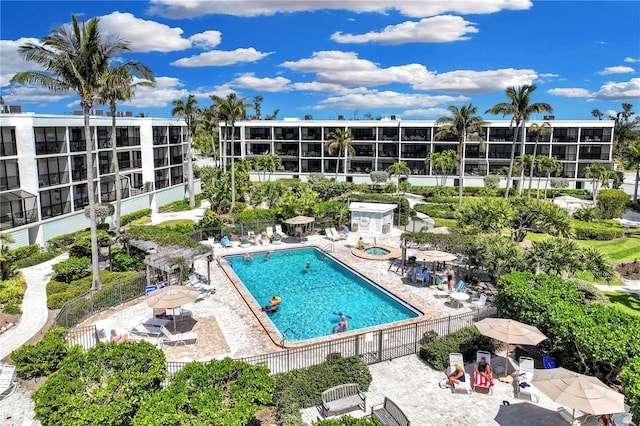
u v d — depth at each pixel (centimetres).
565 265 2412
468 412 1599
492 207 3064
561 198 6494
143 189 5641
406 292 2809
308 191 4675
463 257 3186
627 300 2791
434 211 5538
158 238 3125
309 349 1900
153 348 1595
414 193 7525
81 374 1451
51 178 4097
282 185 5544
